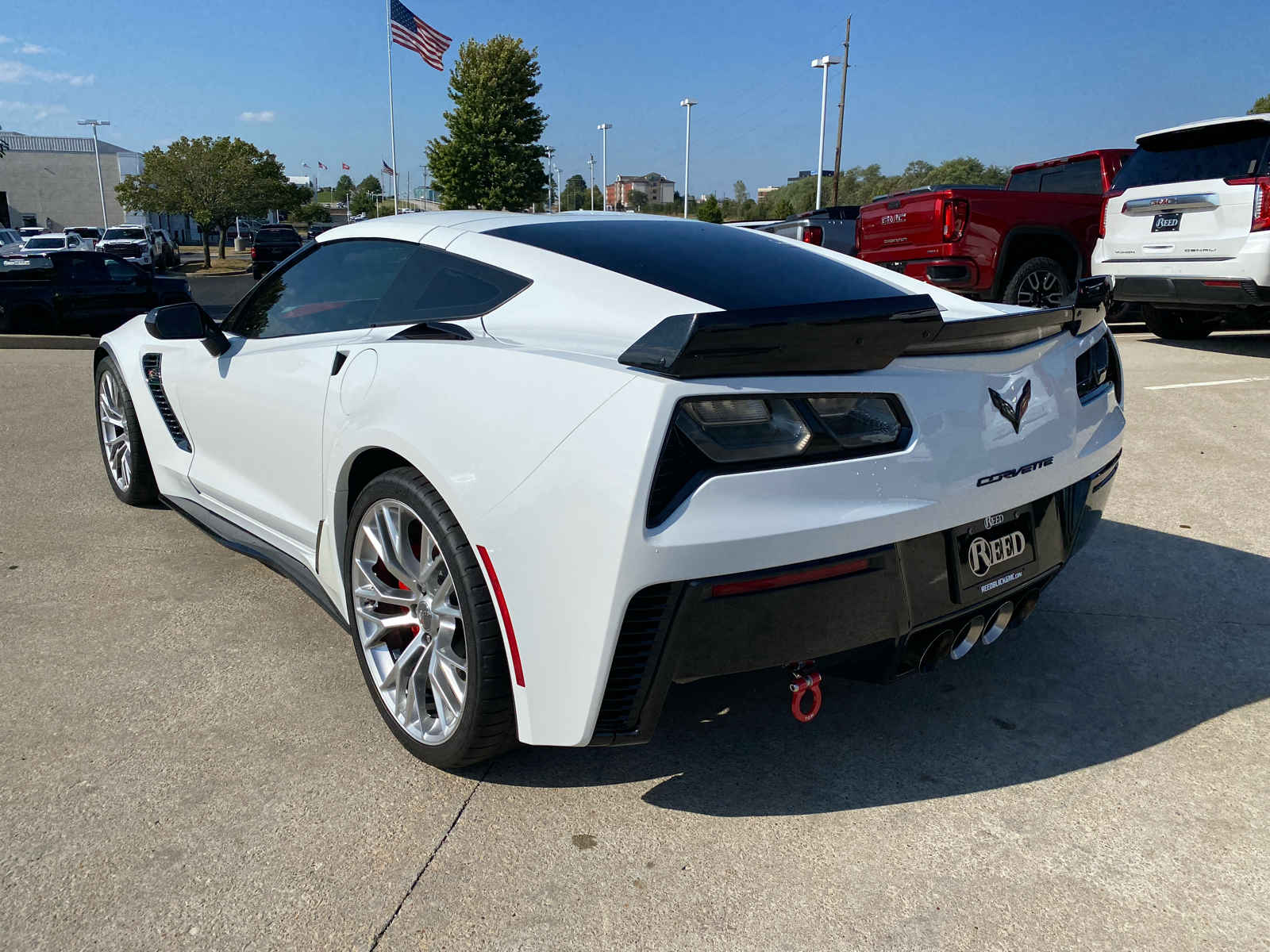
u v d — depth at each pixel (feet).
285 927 5.50
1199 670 8.84
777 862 6.15
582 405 5.75
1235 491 14.16
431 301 8.07
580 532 5.65
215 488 10.53
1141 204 24.73
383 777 7.06
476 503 6.13
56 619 9.87
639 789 6.98
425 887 5.87
